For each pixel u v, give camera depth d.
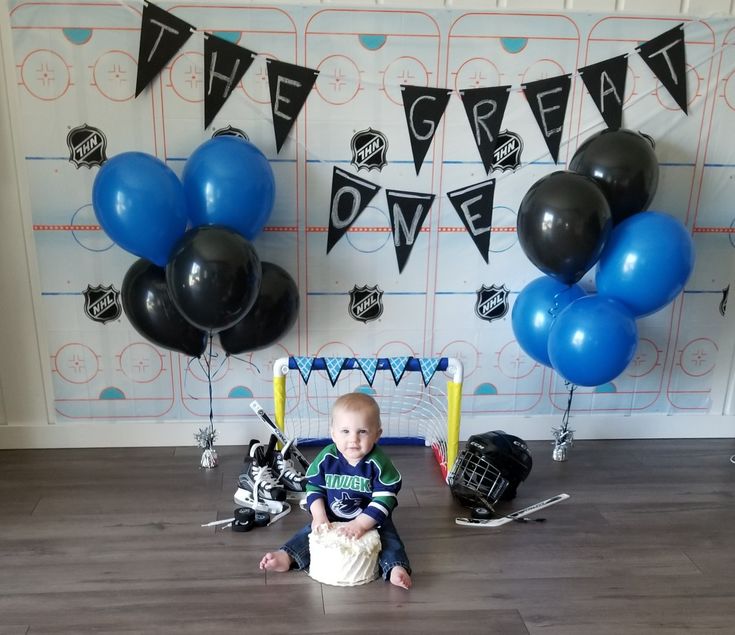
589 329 1.94
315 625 1.56
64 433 2.46
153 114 2.18
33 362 2.39
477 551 1.88
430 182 2.32
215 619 1.57
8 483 2.20
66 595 1.65
